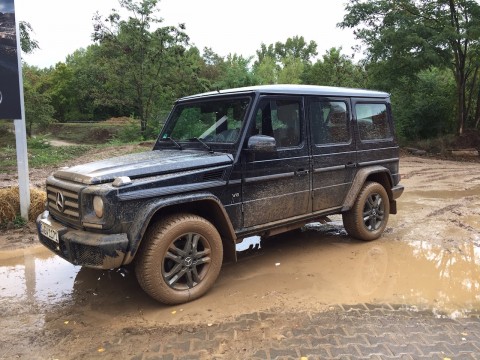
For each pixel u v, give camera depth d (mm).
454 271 4695
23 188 6480
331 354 3004
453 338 3232
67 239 3594
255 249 5543
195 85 26656
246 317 3621
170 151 4723
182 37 25859
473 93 21094
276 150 4492
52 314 3771
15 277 4656
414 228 6391
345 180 5316
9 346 3234
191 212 4180
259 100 4332
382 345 3125
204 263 4020
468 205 7984
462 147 18734
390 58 18703
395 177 6133
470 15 18234
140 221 3496
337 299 3973
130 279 4555
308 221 5078
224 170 4094
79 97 48125
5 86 6094
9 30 5957
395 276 4555
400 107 21125
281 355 3006
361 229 5543
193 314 3695
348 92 5367
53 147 21312
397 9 19312
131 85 26141
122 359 3012
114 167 3818
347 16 19859
